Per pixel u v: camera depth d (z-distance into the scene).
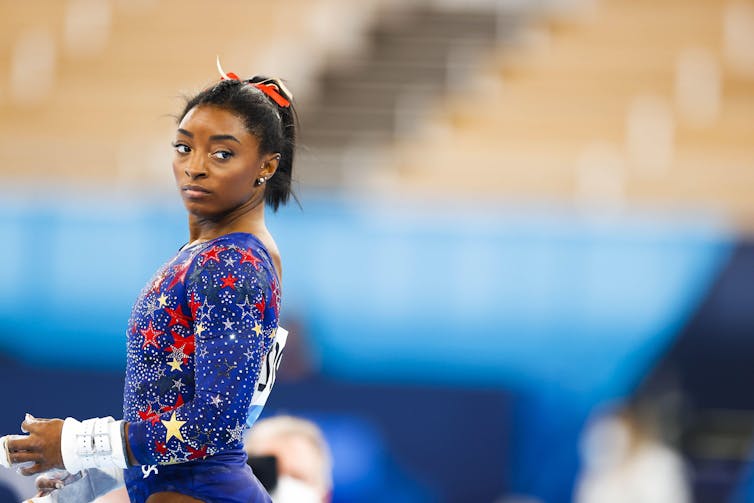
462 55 27.06
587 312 14.58
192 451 5.40
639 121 23.48
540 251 14.67
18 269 14.71
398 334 14.62
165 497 5.79
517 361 14.58
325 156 22.95
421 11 28.41
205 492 5.77
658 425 14.41
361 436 14.49
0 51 26.02
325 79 26.77
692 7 26.69
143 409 5.66
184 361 5.62
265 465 7.35
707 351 14.45
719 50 25.73
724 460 14.33
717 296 14.48
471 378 14.59
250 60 25.69
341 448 14.45
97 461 5.46
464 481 14.49
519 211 18.03
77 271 14.67
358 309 14.69
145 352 5.65
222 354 5.41
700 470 14.35
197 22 27.03
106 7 27.33
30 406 14.43
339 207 16.30
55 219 14.76
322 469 8.20
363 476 14.45
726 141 22.77
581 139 23.03
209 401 5.36
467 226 14.78
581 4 27.39
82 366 14.49
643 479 14.27
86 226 14.75
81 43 26.27
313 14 27.48
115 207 15.20
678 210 19.11
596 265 14.62
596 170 21.55
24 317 14.62
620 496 14.30
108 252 14.71
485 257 14.69
